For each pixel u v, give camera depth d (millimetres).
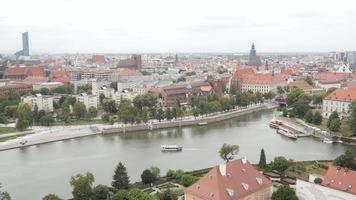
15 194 195625
